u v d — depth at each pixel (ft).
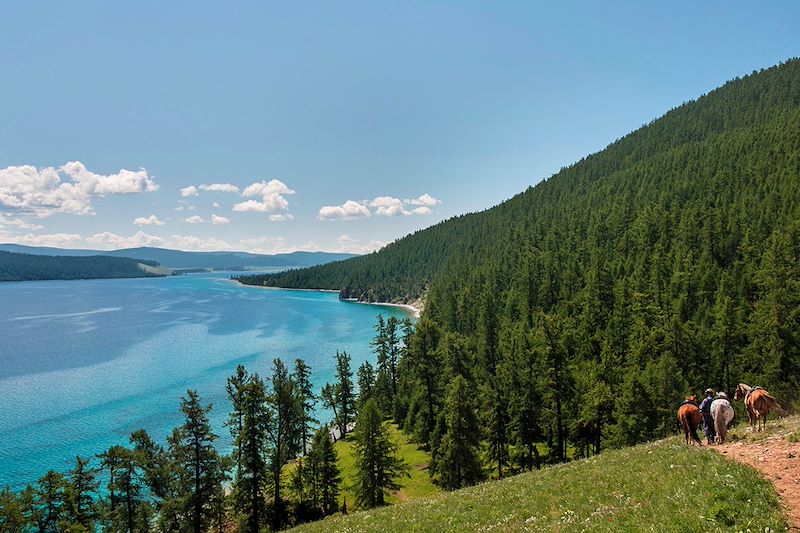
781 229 302.04
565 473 73.51
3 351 474.90
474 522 60.49
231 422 176.04
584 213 544.62
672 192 488.85
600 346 236.22
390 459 167.94
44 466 217.36
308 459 184.55
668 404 155.63
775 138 535.19
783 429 67.41
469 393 191.83
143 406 303.48
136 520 151.94
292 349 489.26
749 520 39.27
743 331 199.00
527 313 333.83
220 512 166.50
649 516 45.44
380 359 332.60
